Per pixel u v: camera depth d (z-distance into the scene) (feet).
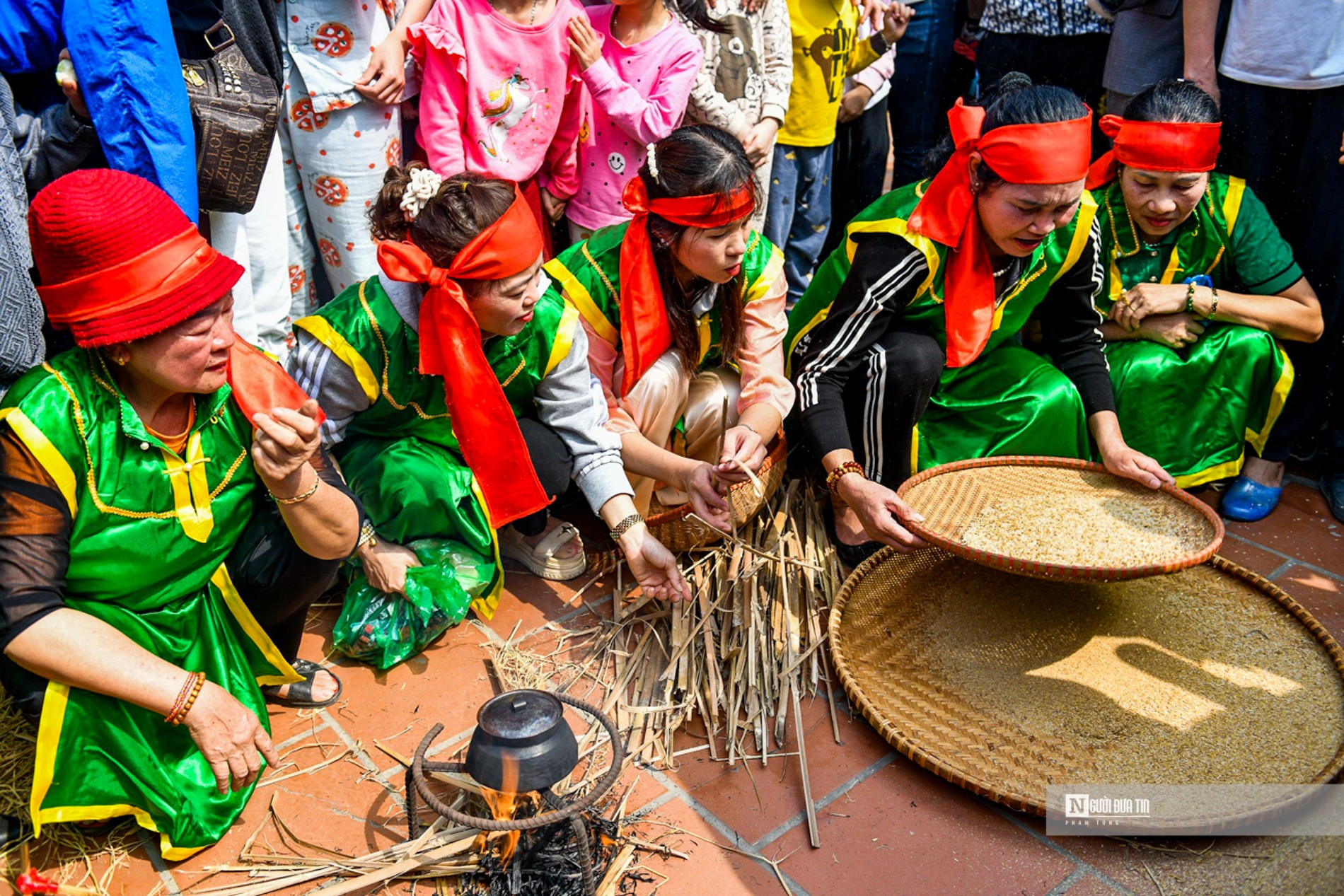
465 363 7.42
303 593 7.18
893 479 9.56
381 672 8.28
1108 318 10.54
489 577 8.48
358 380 7.74
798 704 7.68
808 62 12.03
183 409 6.31
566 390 8.41
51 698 6.05
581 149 10.85
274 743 7.55
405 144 11.26
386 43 9.68
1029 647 8.16
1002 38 13.35
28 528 5.79
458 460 8.55
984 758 7.16
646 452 8.63
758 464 8.38
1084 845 6.81
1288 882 6.41
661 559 8.13
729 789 7.25
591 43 9.99
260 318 9.88
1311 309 10.05
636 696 7.97
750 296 8.98
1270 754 7.11
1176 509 8.21
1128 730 7.36
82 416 5.96
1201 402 10.39
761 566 8.97
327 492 6.58
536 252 7.32
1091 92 13.09
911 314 9.32
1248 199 10.05
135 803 6.50
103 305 5.44
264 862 6.59
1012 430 9.78
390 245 7.07
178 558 6.52
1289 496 10.96
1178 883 6.51
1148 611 8.52
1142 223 10.02
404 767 7.36
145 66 7.60
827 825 6.96
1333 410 10.81
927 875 6.59
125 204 5.42
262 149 8.48
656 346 8.68
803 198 13.01
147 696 5.94
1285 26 10.02
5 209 7.39
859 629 8.35
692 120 11.07
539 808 6.17
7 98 7.68
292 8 9.26
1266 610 8.43
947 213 8.55
